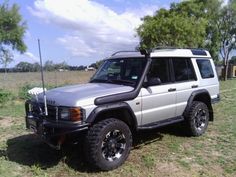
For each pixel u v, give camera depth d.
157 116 7.01
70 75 25.47
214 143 7.65
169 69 7.39
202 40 30.56
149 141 7.62
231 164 6.45
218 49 33.81
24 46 36.75
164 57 7.29
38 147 7.17
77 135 5.84
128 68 6.97
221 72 30.50
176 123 7.65
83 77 24.16
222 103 13.43
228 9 33.09
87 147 5.75
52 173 5.86
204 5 33.25
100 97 5.91
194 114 7.84
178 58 7.71
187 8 32.38
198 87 8.08
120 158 6.09
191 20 30.50
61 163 6.25
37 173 5.81
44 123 5.88
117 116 6.34
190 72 8.00
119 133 6.08
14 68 23.05
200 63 8.39
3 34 34.62
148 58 6.89
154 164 6.30
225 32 33.75
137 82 6.60
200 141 7.76
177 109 7.50
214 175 5.95
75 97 5.85
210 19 33.19
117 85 6.66
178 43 28.08
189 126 7.84
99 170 5.89
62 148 6.96
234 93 17.33
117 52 7.71
